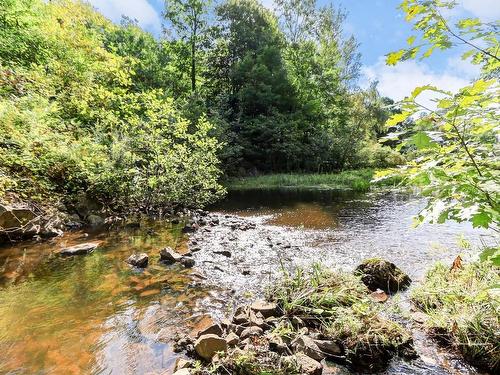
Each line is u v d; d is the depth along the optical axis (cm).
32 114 750
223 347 301
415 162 199
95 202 859
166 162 920
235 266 546
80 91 1066
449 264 511
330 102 3362
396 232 785
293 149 2608
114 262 547
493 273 389
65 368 283
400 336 324
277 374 273
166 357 301
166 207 966
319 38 3431
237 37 3078
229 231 805
